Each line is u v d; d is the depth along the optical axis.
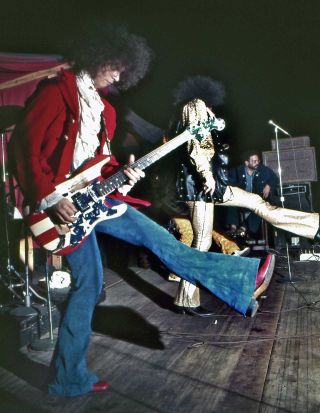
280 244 7.18
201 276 2.65
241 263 2.67
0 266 4.69
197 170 3.79
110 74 2.67
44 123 2.46
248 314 2.77
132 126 5.92
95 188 2.59
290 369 2.95
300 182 7.21
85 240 2.61
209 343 3.47
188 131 2.91
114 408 2.53
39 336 3.61
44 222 2.50
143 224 2.69
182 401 2.59
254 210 4.15
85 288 2.61
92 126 2.66
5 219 4.28
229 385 2.77
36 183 2.43
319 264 6.52
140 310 4.39
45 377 2.94
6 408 2.55
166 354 3.29
